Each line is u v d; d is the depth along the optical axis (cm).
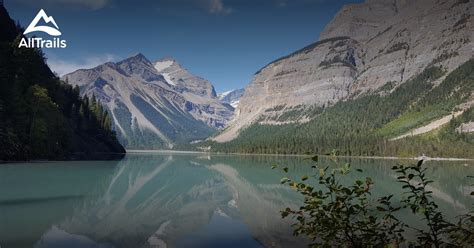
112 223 3288
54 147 11838
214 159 18575
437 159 17388
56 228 3006
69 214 3581
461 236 771
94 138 18562
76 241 2653
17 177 6531
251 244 2680
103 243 2639
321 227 827
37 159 10925
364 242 820
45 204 4056
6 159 9619
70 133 13488
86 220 3353
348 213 820
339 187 850
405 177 816
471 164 13588
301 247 2589
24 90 11788
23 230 2906
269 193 5597
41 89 11694
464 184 6662
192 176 8412
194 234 2972
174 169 10681
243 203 4675
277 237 2880
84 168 9162
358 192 830
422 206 769
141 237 2847
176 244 2667
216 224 3381
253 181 7338
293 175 8419
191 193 5544
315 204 824
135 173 8706
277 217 3731
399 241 825
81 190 5278
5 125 10056
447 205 4294
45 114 11569
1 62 11944
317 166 902
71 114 16700
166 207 4288
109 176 7575
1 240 2622
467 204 4359
